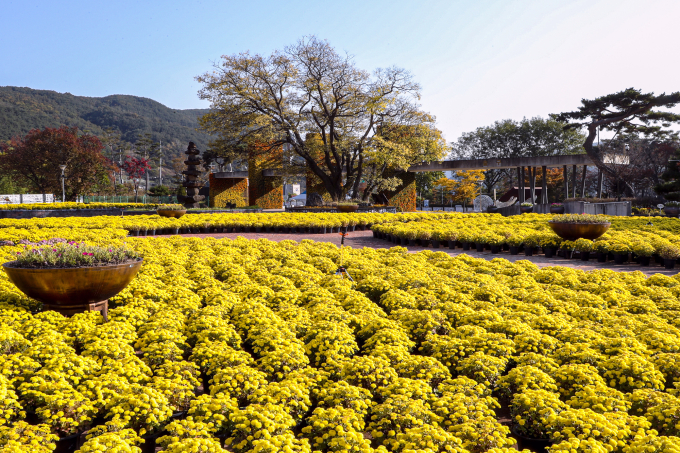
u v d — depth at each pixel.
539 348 4.58
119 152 97.81
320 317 5.30
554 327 5.11
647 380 3.74
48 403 3.31
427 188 66.88
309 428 3.13
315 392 3.60
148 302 5.86
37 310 5.99
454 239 15.05
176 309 5.64
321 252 10.53
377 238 18.27
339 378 4.00
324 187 40.53
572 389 3.71
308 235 19.12
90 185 57.09
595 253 13.78
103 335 4.64
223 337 4.71
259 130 32.88
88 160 54.56
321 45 32.03
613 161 36.41
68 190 55.50
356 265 8.90
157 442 2.89
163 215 21.95
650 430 3.00
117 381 3.56
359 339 5.22
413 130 36.09
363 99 33.44
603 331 4.95
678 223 19.20
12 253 9.52
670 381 4.07
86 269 5.27
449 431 3.10
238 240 12.80
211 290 6.70
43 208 29.62
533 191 34.34
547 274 8.16
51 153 53.03
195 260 9.19
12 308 5.64
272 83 32.75
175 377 3.83
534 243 13.54
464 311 5.62
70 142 53.56
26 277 5.16
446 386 3.70
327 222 20.08
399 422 3.16
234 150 34.16
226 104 32.22
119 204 33.91
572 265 11.99
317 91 33.25
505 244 14.84
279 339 4.49
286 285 7.09
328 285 7.42
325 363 4.22
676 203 31.27
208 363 4.26
